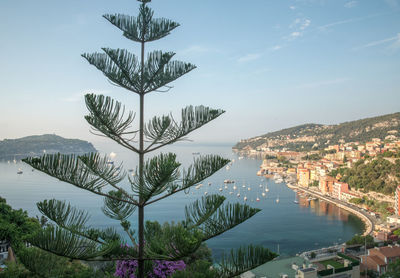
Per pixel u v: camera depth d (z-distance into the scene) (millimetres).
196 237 3973
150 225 6297
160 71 4879
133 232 6039
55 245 4184
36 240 4121
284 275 33438
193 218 5000
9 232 21844
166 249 4305
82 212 4910
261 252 4605
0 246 21734
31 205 79188
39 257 5113
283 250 52062
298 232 62844
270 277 34156
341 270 33625
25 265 4988
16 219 24422
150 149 4746
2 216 23891
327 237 59625
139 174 4539
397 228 59719
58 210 4637
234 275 4730
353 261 35406
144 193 4316
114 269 6465
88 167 4266
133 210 5977
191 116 4711
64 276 5469
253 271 36000
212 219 4699
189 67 4988
